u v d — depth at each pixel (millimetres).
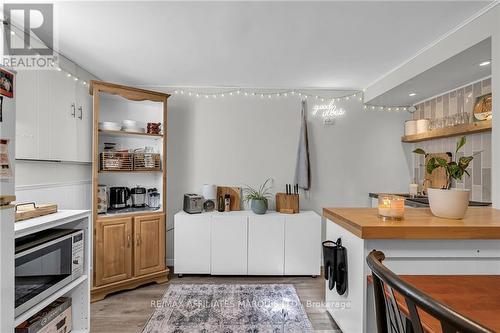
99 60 2656
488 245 1459
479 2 1743
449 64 2250
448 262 1464
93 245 2553
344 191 3535
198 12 1877
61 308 1791
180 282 2938
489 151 2514
